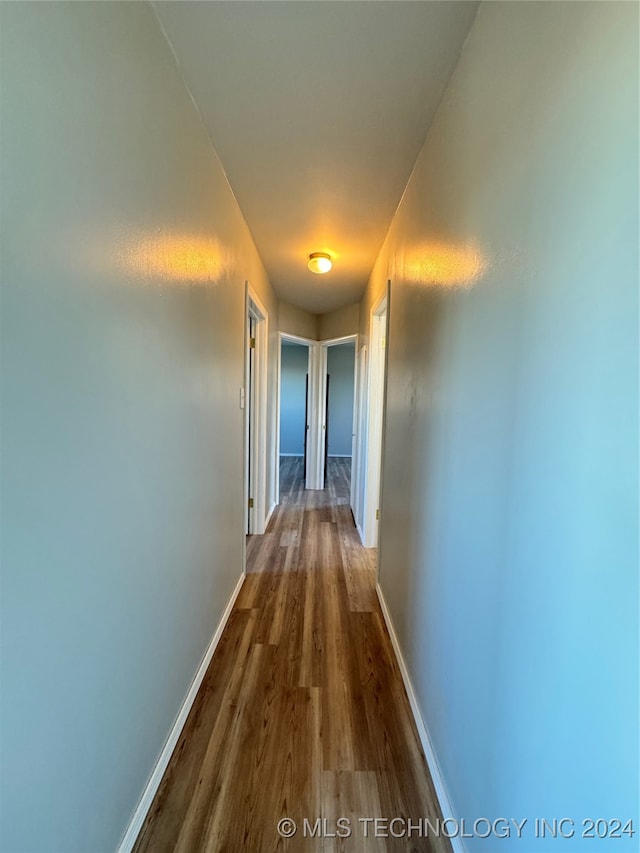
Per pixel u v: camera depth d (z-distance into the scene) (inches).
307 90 52.2
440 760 47.1
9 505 23.9
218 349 71.9
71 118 28.5
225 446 80.5
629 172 19.7
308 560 118.8
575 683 23.5
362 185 75.7
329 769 50.4
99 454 33.2
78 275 29.7
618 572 20.1
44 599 27.0
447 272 49.6
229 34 44.0
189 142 53.3
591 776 22.1
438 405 52.1
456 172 46.8
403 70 48.3
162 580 47.7
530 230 29.5
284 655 73.2
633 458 19.2
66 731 29.9
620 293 20.2
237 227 84.9
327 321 194.7
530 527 28.8
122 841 39.1
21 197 23.9
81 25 29.3
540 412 27.7
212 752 52.5
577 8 24.1
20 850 25.6
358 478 150.5
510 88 33.2
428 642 54.1
